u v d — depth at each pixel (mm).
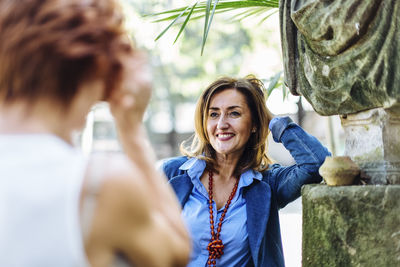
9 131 807
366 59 1750
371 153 1883
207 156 2338
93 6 862
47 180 757
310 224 1881
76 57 821
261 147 2355
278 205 2330
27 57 806
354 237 1768
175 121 13297
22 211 735
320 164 2170
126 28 939
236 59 11359
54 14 823
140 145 923
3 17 820
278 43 9586
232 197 2242
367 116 1877
